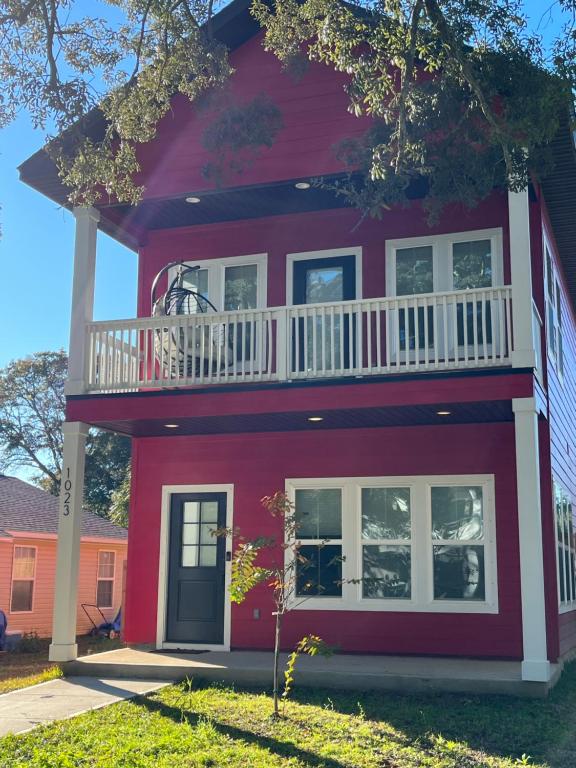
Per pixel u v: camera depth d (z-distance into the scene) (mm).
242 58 12141
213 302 13625
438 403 10438
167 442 13516
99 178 10742
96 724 8297
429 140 9742
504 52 9219
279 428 12586
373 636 11984
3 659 16922
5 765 6996
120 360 11914
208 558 13062
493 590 11648
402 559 12141
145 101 10742
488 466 11953
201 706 9062
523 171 9484
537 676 9352
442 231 12648
